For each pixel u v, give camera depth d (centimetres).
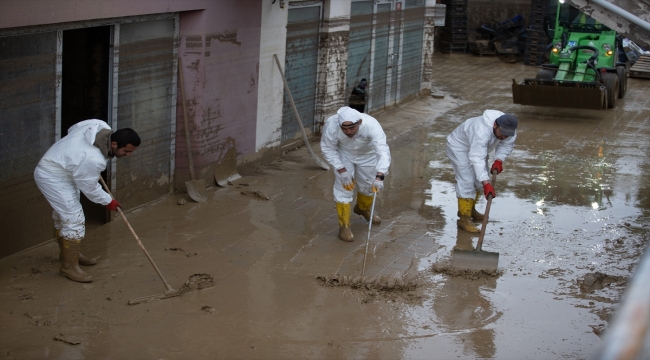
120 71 720
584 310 587
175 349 488
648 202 898
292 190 896
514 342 527
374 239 736
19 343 477
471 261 655
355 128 661
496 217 822
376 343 514
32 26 599
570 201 891
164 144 813
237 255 671
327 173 985
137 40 735
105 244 677
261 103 967
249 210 807
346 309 569
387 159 679
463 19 2325
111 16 671
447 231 772
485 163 723
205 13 799
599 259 702
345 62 1199
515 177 989
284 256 677
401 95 1477
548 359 503
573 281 646
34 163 636
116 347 484
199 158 842
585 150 1158
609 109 1516
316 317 552
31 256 630
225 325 529
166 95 800
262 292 592
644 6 770
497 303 594
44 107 637
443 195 905
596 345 526
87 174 545
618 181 987
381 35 1341
